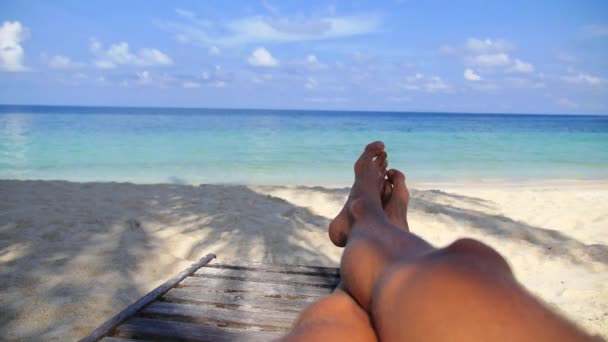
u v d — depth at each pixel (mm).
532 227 5051
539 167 12422
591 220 5461
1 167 11062
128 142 17750
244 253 3967
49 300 2844
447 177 10523
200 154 14344
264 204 5922
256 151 15492
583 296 3088
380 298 1000
